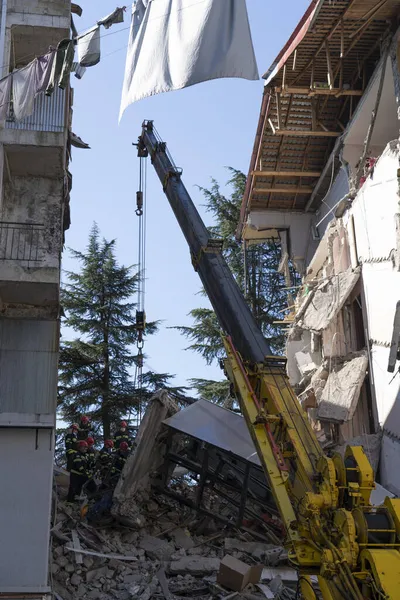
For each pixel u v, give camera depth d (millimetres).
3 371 14914
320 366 23344
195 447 19484
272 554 16438
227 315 16594
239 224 31156
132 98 11070
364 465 11172
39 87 12523
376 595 9555
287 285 30641
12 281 14289
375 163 19656
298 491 12188
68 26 15883
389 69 20297
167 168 22219
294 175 27344
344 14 19391
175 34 10883
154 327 32656
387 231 18641
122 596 14453
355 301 22406
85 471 18469
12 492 13711
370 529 10312
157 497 19656
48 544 13617
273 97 24344
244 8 10641
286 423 13219
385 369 18953
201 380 33906
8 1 15859
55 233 15086
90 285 32844
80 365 31594
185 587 14898
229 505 19359
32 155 15141
